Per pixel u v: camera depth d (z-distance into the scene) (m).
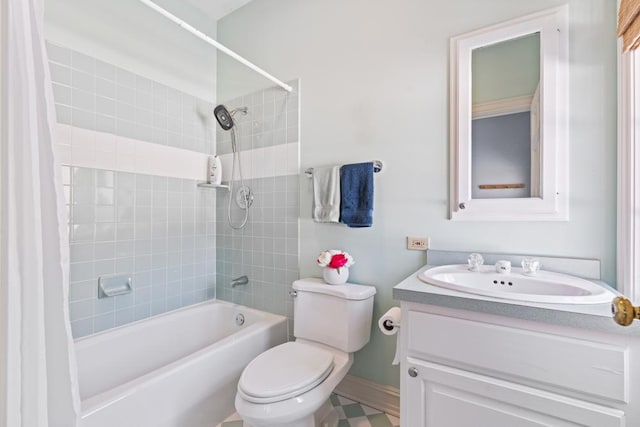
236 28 2.32
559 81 1.22
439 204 1.50
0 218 0.60
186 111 2.24
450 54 1.46
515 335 0.89
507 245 1.34
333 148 1.84
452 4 1.46
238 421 1.55
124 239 1.87
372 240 1.70
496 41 1.35
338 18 1.82
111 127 1.81
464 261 1.42
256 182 2.20
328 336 1.58
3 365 0.59
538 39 1.27
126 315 1.88
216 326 2.27
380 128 1.67
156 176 2.04
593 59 1.17
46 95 0.68
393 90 1.63
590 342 0.80
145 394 1.22
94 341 1.64
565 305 0.85
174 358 2.00
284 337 1.99
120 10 1.86
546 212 1.24
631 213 1.04
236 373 1.64
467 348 0.96
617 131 1.11
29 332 0.63
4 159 0.60
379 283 1.67
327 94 1.86
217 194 2.45
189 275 2.25
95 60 1.74
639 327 0.74
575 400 0.82
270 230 2.13
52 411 0.71
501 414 0.91
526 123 1.30
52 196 0.69
